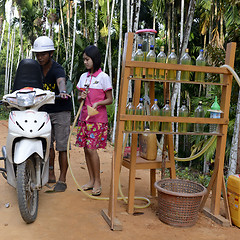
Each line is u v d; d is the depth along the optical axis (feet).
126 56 9.13
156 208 11.01
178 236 8.70
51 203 10.91
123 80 9.30
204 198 10.85
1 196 11.45
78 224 9.23
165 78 9.86
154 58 9.79
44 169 10.01
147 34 10.68
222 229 9.45
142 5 47.03
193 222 9.51
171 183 10.69
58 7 61.16
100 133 11.78
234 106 20.38
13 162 9.33
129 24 31.55
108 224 9.29
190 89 36.27
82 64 47.14
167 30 40.88
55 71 11.94
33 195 9.62
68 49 59.72
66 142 12.26
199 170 28.71
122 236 8.54
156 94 35.04
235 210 9.72
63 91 10.75
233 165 12.98
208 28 37.88
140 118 9.48
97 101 11.65
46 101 9.53
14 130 8.93
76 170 16.10
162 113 10.17
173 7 35.58
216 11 32.65
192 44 41.01
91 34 55.21
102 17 49.98
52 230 8.71
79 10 57.41
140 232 8.85
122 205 11.17
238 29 17.53
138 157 11.87
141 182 14.48
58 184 12.34
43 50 11.35
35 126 9.02
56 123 12.12
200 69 9.79
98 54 11.61
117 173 9.48
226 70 10.05
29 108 9.36
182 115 10.27
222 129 10.21
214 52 18.39
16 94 9.09
